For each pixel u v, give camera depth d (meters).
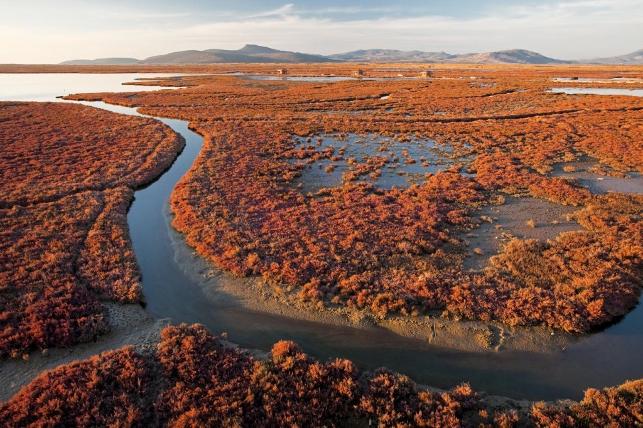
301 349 14.62
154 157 40.41
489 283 17.95
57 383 12.40
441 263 20.02
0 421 11.14
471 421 11.64
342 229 23.75
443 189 30.44
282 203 28.25
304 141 48.72
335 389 12.62
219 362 13.59
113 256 20.72
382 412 11.85
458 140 47.88
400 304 16.56
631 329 15.70
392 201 28.66
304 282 18.53
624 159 36.91
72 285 17.91
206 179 33.56
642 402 11.85
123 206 28.31
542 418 11.47
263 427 11.29
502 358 14.31
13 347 14.22
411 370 13.91
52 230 23.69
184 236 23.77
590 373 13.66
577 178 32.97
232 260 20.34
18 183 32.12
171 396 12.22
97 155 41.50
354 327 15.93
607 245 20.94
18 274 18.77
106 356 13.64
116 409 11.66
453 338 15.17
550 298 16.78
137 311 16.92
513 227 24.12
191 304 17.64
